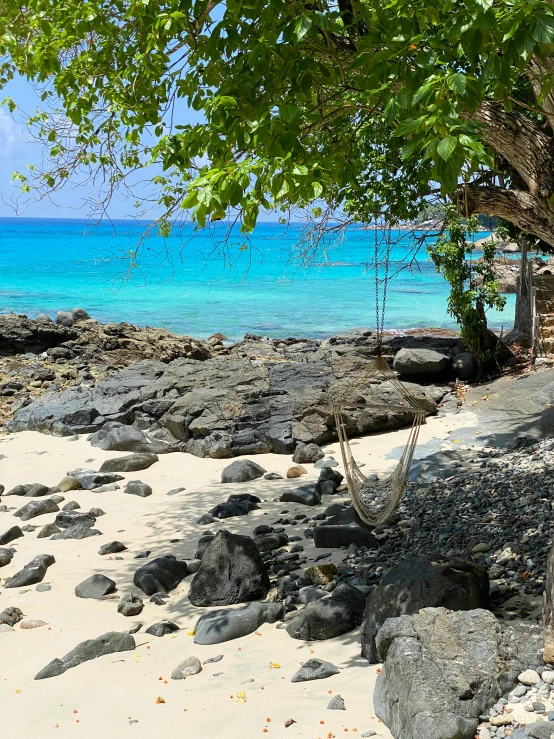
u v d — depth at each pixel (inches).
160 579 336.5
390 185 502.9
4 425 650.8
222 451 544.4
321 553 354.9
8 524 442.9
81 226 5684.1
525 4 188.2
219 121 249.0
